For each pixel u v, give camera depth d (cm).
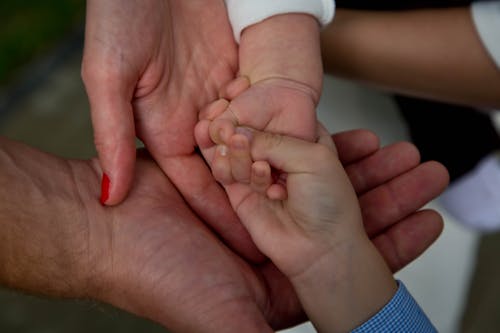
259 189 43
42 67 102
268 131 45
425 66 54
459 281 70
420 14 56
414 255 49
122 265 42
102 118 43
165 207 44
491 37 52
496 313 84
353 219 43
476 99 55
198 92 48
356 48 56
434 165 49
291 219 43
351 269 43
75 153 93
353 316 43
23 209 42
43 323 77
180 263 42
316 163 42
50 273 42
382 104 64
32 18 106
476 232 72
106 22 44
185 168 46
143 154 47
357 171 50
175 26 48
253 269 46
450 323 70
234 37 50
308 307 44
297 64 48
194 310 41
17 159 43
